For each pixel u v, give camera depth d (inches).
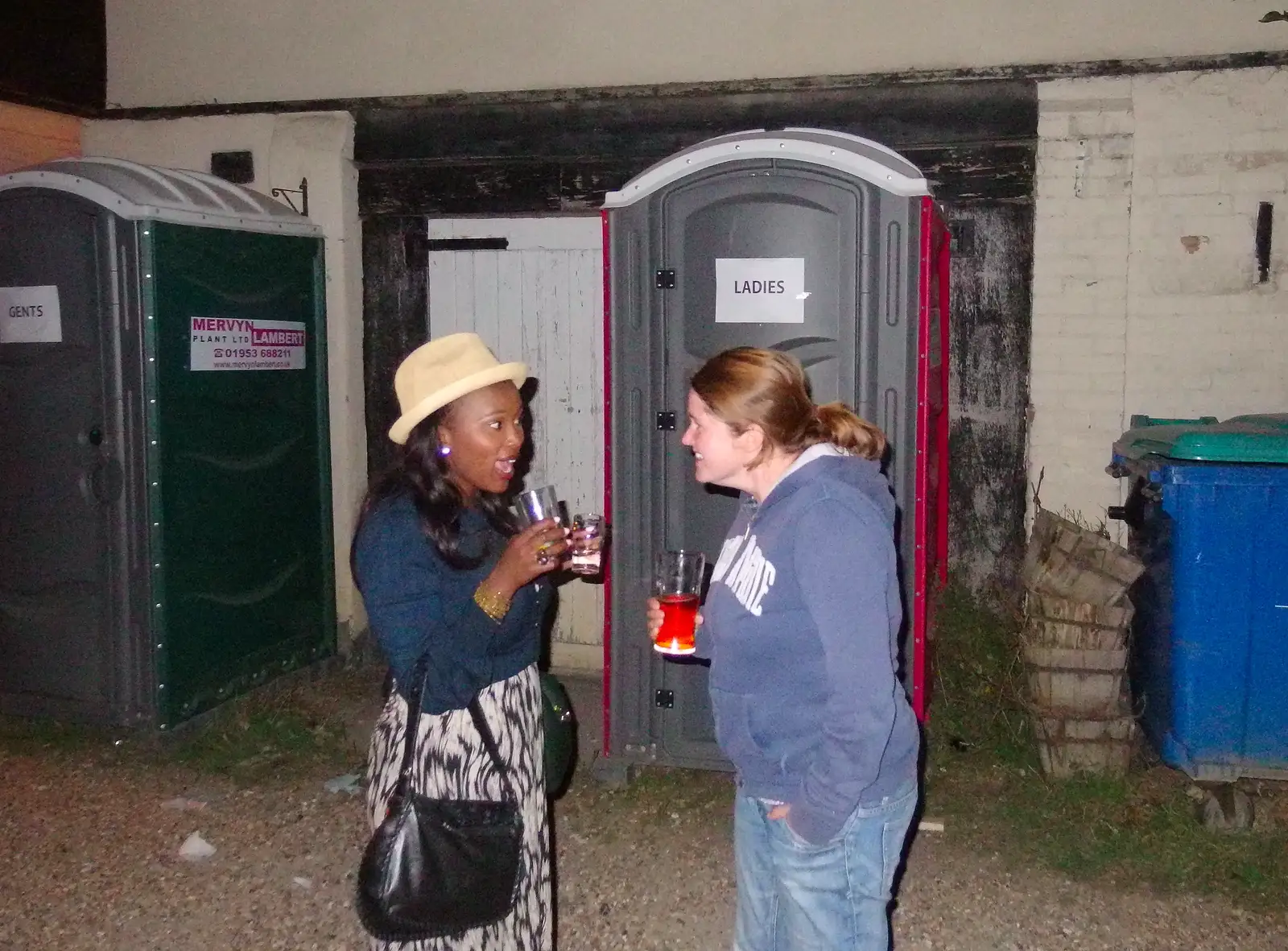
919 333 149.4
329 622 225.8
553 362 226.4
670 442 159.5
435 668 89.0
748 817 92.7
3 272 184.5
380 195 229.1
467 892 90.4
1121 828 154.9
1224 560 152.6
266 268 203.5
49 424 185.6
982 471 205.5
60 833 162.6
